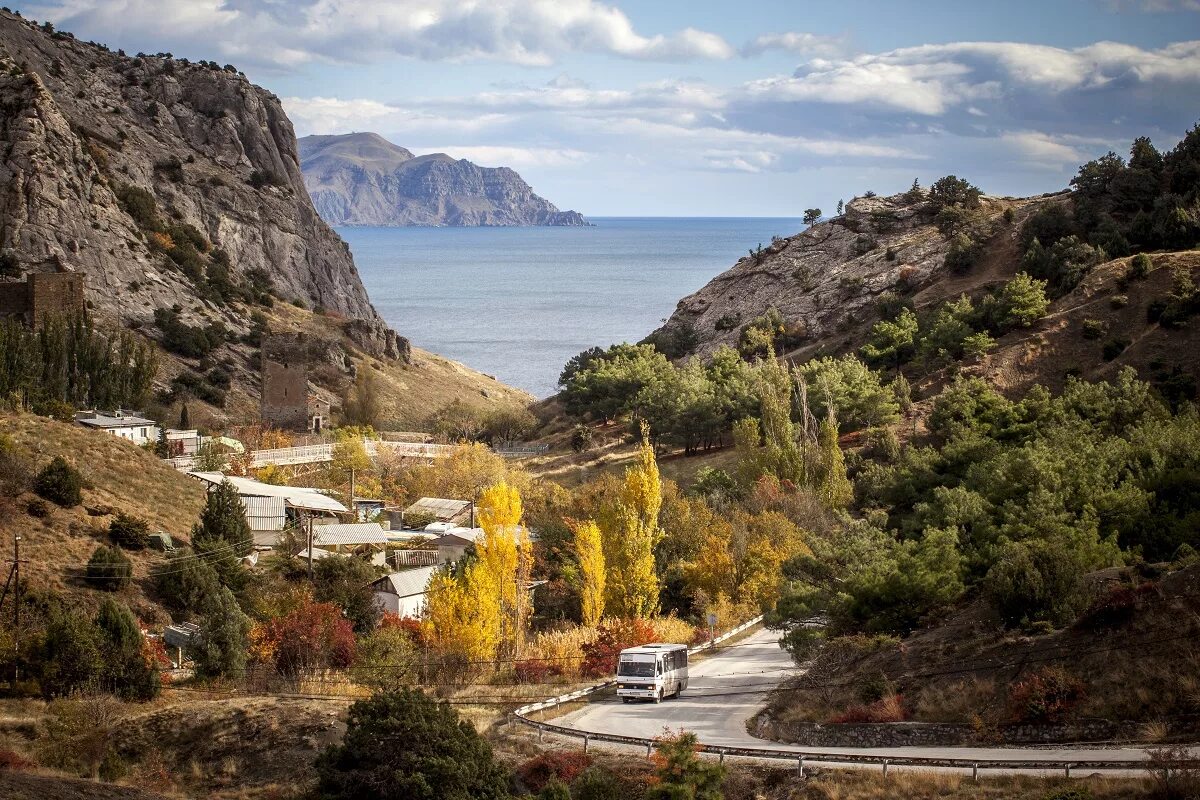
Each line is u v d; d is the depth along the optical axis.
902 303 152.62
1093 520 59.12
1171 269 122.44
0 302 142.38
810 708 44.56
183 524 79.50
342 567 74.12
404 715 37.62
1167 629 38.81
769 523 84.94
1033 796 29.98
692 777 33.53
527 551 63.78
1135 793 29.11
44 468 75.38
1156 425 78.00
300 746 43.19
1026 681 39.28
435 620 59.16
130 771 42.53
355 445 119.19
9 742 44.25
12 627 54.88
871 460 101.88
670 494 90.00
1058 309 125.38
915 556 54.78
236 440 125.00
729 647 67.69
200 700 49.97
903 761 34.41
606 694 53.69
